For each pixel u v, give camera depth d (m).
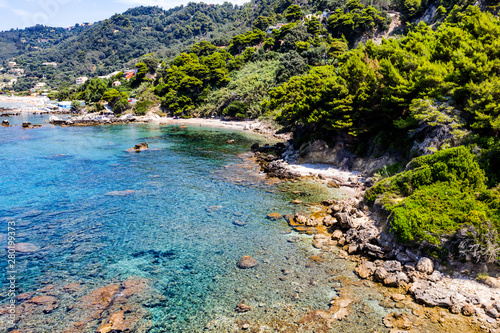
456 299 20.22
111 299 21.25
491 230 22.41
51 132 92.38
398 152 42.44
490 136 30.05
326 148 54.59
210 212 35.94
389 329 18.28
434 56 41.97
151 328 18.67
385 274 23.17
